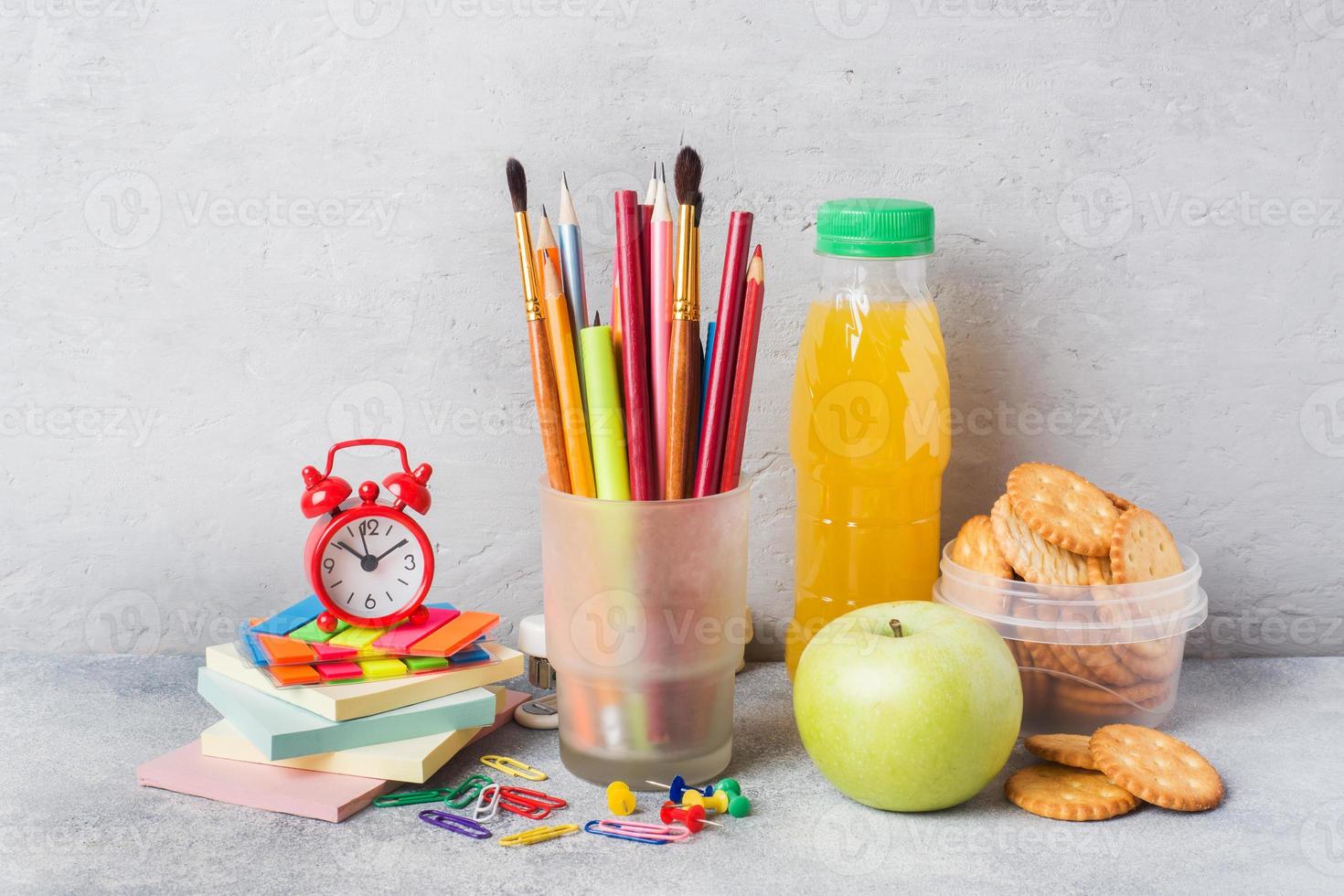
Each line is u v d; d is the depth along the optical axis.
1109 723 0.92
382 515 0.89
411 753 0.82
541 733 0.95
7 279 1.03
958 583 0.92
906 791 0.78
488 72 1.00
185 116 1.00
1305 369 1.06
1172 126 1.02
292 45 0.99
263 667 0.85
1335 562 1.10
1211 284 1.05
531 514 1.09
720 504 0.80
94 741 0.92
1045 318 1.05
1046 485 0.94
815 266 1.04
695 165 0.79
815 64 1.00
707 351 0.84
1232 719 0.96
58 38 0.99
